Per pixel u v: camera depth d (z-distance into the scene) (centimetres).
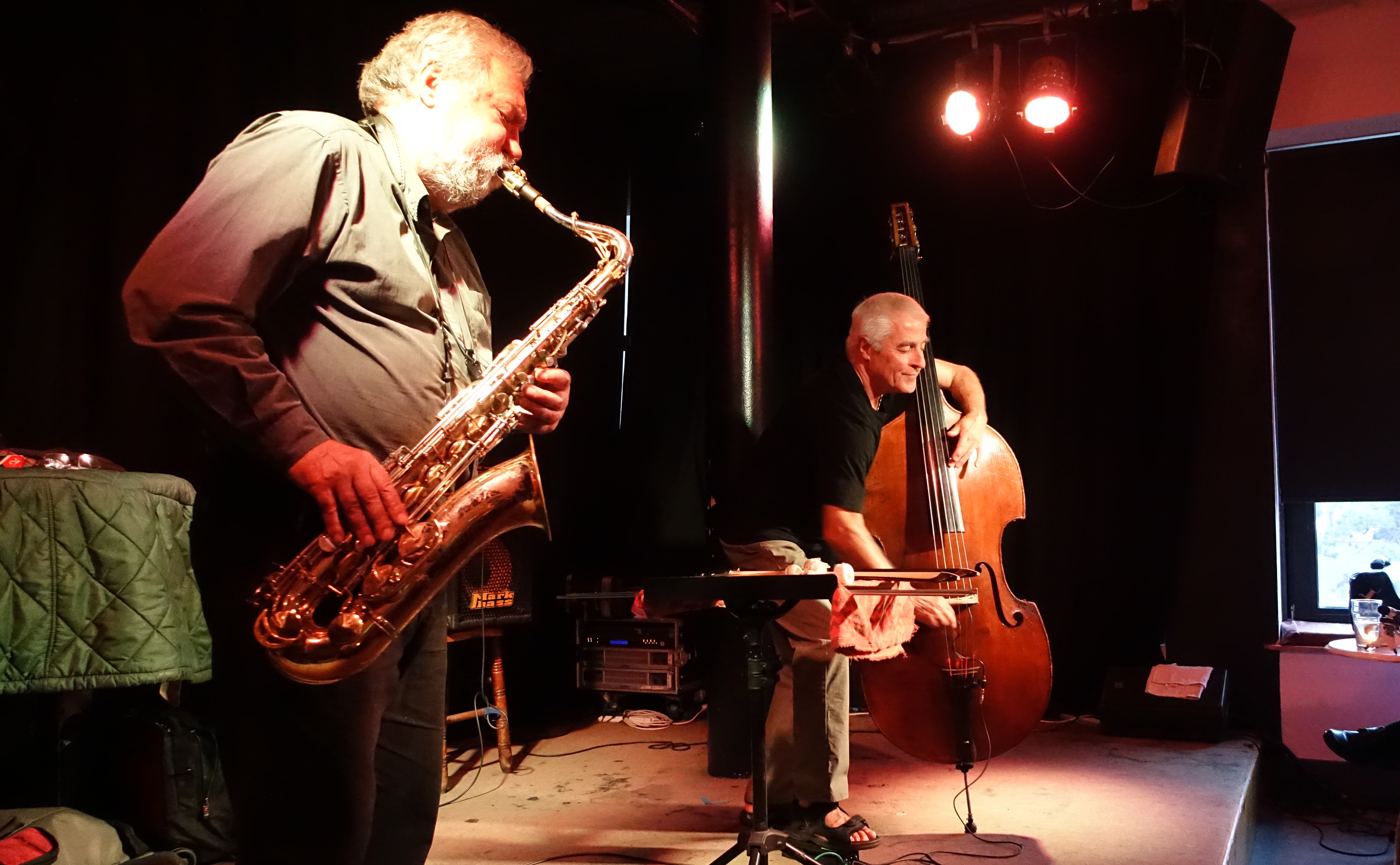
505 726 354
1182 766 364
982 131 522
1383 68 455
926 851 258
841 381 272
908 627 237
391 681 148
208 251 126
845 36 494
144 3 298
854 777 345
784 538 270
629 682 453
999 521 301
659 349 548
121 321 287
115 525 217
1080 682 478
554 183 509
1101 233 500
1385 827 394
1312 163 487
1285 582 490
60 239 275
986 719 279
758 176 384
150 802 239
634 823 284
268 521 135
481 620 346
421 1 406
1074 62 457
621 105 573
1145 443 483
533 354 182
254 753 132
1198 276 480
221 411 124
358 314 142
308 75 346
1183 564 482
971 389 329
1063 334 501
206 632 239
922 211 533
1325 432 477
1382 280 471
